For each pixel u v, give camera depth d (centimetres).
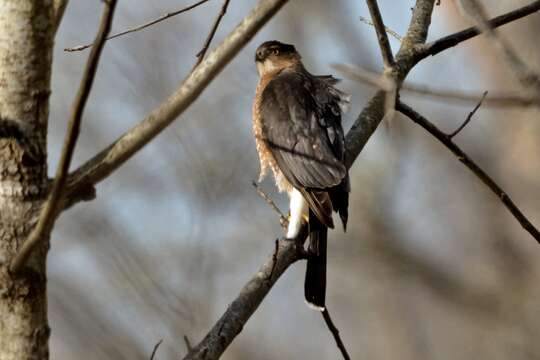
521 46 1602
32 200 496
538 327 1598
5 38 495
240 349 1614
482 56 1716
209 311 1249
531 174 1664
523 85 465
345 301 1672
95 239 1343
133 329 1227
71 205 495
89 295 1310
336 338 671
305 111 922
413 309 1664
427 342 1644
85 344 1264
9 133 494
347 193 846
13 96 495
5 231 492
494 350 1602
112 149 484
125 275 1263
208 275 1280
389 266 1644
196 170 1412
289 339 1641
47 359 504
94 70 429
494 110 1648
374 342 1673
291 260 693
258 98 983
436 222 1667
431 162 1664
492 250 1659
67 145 441
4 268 490
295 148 892
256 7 451
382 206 1636
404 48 827
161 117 473
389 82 519
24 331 493
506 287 1642
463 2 484
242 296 647
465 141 1681
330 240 1659
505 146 1688
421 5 878
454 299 1647
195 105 1484
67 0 544
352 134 876
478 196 1666
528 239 1653
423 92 504
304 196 849
